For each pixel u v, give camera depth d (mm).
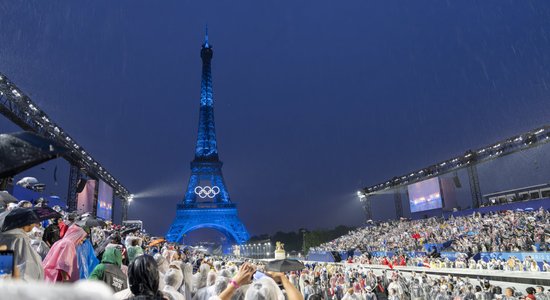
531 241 38719
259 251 113125
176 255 9219
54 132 38875
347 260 58438
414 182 77625
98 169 58656
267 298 4246
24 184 21094
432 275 37656
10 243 5266
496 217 53344
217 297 4336
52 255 6602
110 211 58688
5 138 2404
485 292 23094
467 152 62375
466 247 43719
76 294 1372
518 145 53562
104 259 6934
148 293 3648
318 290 26625
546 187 59750
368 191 92125
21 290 1291
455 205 70125
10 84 30344
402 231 69250
